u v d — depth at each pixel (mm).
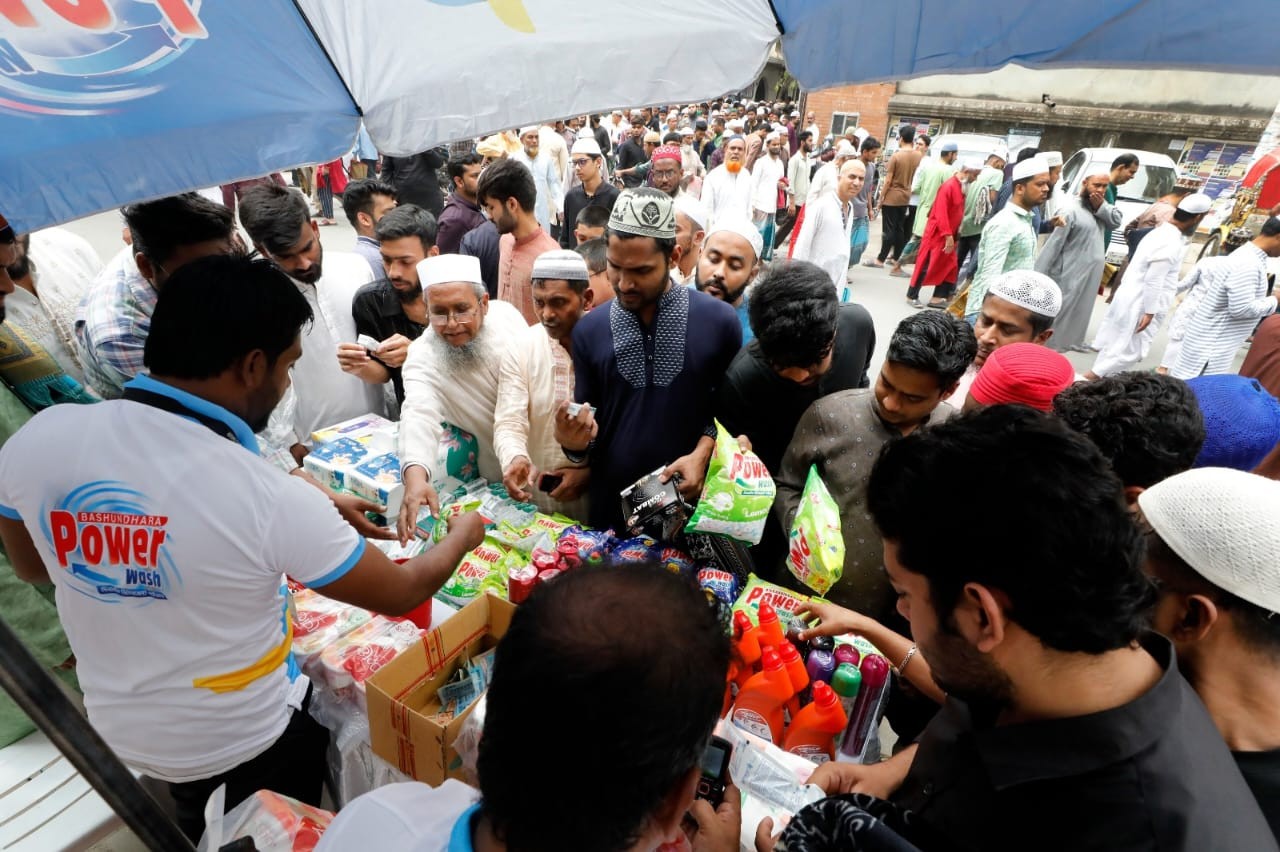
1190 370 4891
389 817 708
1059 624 668
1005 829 771
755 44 1248
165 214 1761
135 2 840
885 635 1438
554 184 7742
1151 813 669
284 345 1146
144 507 1046
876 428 1741
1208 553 905
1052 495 662
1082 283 5926
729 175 7734
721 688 610
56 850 1493
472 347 2229
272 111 973
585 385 2109
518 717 556
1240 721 904
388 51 1058
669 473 1816
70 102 812
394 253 2576
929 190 8477
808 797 1189
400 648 1637
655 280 1846
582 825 563
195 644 1159
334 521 1182
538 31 1144
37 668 620
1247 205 6734
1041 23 992
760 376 1884
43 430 1072
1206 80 10672
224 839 1157
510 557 1912
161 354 1084
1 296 1693
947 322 1581
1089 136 11930
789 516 1823
